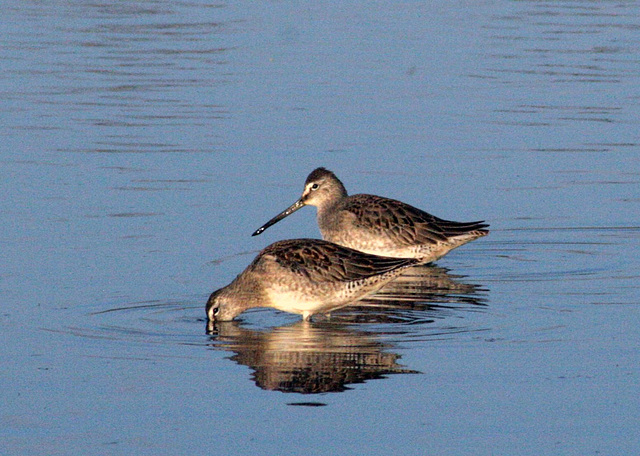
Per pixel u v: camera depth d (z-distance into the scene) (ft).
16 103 79.10
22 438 32.96
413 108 79.77
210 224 57.36
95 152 68.54
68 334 42.29
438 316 45.50
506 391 36.52
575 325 43.65
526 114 78.59
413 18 109.81
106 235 54.85
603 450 32.12
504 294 48.85
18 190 61.26
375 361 39.60
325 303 45.83
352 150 70.13
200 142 71.05
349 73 89.10
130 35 101.81
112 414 34.78
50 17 109.29
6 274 49.03
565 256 55.16
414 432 33.37
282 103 80.48
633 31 105.09
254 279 45.65
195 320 44.93
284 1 117.91
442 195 63.31
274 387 37.09
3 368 38.60
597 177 66.44
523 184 65.16
